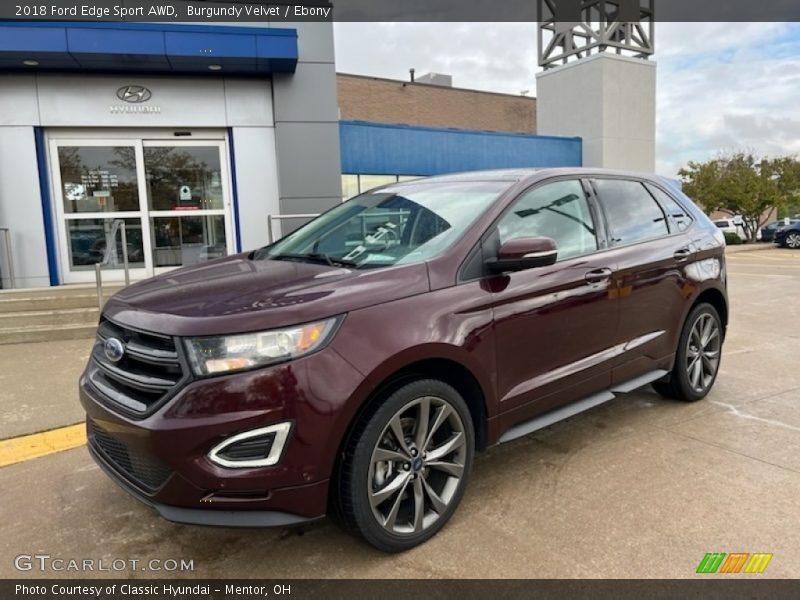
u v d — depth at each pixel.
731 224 30.67
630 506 3.06
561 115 19.70
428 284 2.81
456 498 2.89
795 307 9.25
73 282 9.08
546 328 3.25
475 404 3.03
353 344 2.48
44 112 8.62
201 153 9.36
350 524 2.56
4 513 3.13
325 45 9.20
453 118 34.00
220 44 8.20
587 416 4.36
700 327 4.56
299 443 2.36
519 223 3.29
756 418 4.27
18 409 4.64
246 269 3.20
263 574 2.57
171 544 2.82
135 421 2.39
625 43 19.14
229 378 2.30
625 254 3.82
